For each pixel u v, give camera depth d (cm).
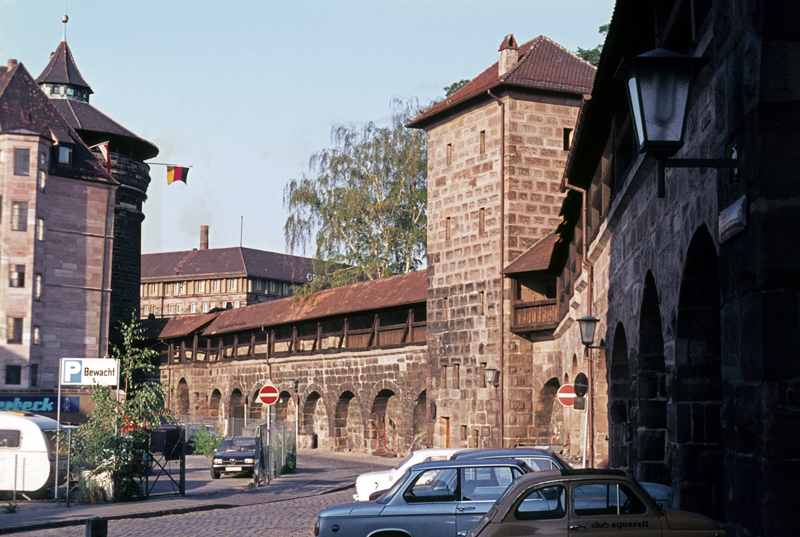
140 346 6400
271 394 2684
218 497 2269
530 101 3762
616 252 1695
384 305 4356
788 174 641
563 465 1107
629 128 1471
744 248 669
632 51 1368
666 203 1112
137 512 1864
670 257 1085
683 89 686
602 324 1983
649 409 1362
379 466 3603
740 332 677
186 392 6222
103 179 3844
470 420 3778
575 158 2075
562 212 2523
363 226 5159
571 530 835
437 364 4009
